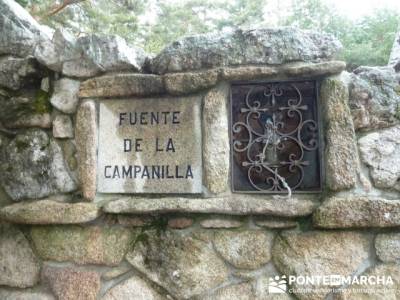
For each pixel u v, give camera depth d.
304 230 1.58
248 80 1.66
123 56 1.72
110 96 1.73
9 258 1.79
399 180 1.56
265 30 1.65
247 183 1.69
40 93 1.84
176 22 6.82
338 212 1.50
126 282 1.67
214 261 1.62
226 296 1.59
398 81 1.64
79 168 1.73
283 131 1.69
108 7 5.18
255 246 1.60
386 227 1.52
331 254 1.55
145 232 1.69
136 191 1.69
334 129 1.57
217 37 1.68
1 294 1.78
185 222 1.66
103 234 1.71
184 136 1.69
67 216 1.67
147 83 1.69
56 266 1.73
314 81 1.68
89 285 1.68
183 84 1.66
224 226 1.63
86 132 1.72
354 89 1.62
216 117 1.65
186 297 1.62
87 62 1.76
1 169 1.84
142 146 1.71
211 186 1.63
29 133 1.83
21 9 2.05
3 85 1.86
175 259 1.64
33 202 1.75
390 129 1.59
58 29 1.80
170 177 1.67
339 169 1.54
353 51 4.46
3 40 1.91
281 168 1.68
